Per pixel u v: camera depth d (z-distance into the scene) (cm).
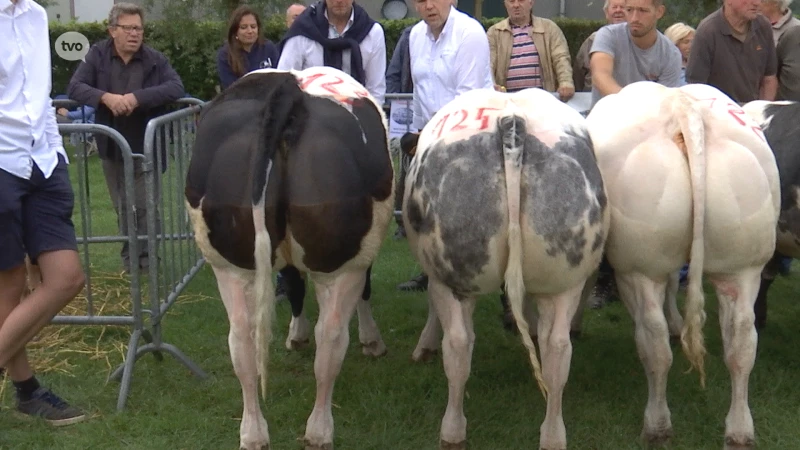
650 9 453
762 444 382
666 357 356
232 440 393
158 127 493
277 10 1285
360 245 328
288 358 492
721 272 346
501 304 581
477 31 466
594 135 354
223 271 336
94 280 619
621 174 335
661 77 477
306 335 498
